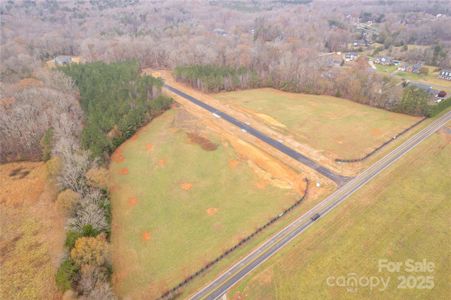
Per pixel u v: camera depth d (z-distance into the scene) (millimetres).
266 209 56219
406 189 59844
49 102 79188
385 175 63750
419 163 67375
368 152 71875
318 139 77750
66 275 40156
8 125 71250
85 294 38656
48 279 45188
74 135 72125
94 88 94812
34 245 50844
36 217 56375
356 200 57344
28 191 62719
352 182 62219
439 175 63812
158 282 44344
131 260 47688
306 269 44875
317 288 42281
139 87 98125
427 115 87562
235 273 44906
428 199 57312
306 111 93812
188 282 44156
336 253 47156
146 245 50250
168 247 49781
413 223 52188
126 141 80562
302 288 42344
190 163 69938
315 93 109750
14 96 81625
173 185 63562
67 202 50031
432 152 71250
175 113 94062
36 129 73188
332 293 41625
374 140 76625
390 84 97062
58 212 54688
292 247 48406
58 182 56000
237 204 57875
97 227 47781
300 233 50906
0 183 65188
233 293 42094
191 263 46875
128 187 63469
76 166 56969
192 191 61719
